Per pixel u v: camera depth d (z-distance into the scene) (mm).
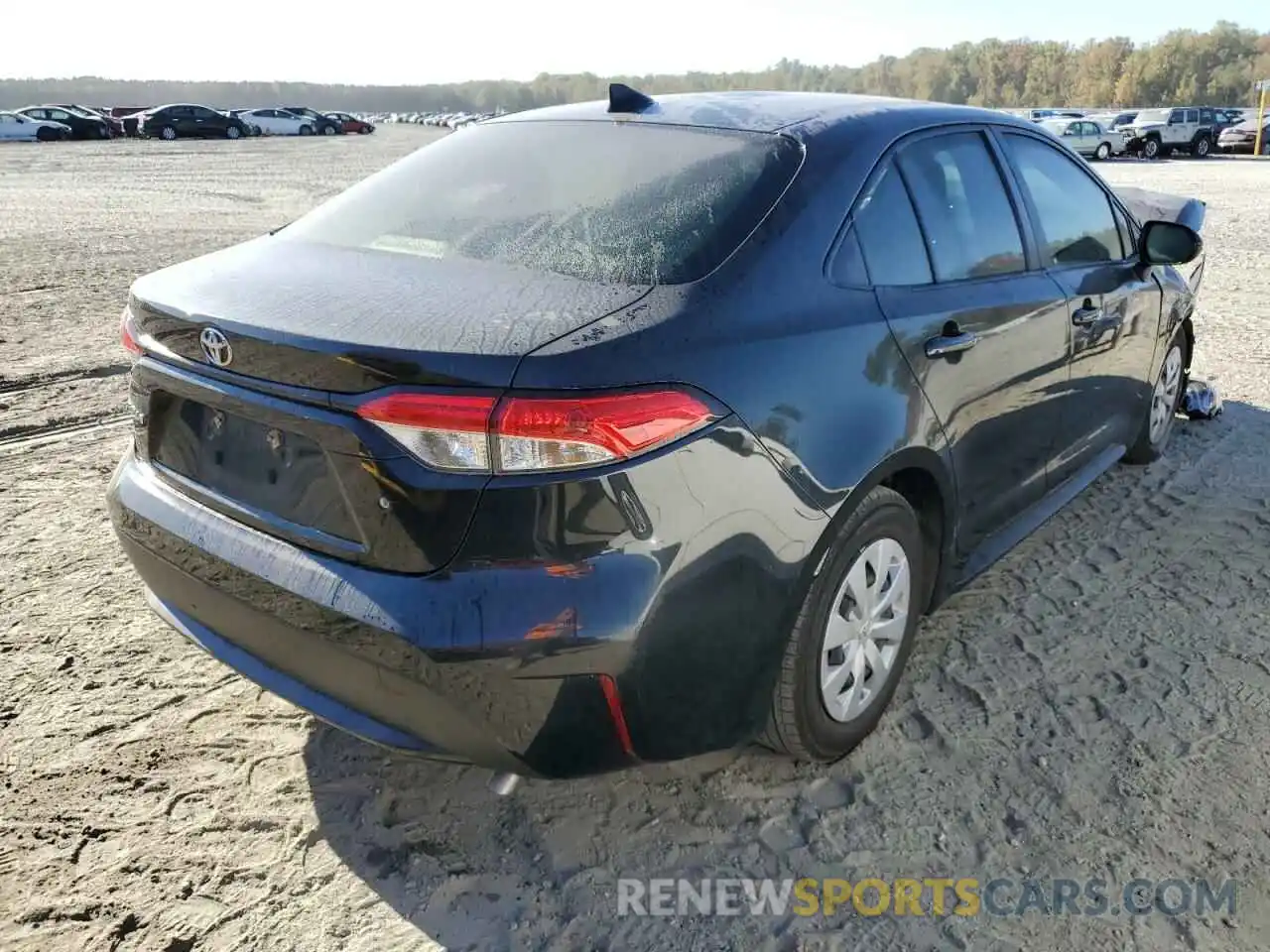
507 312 2018
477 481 1856
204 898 2195
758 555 2111
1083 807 2453
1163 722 2768
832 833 2389
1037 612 3373
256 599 2141
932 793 2510
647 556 1929
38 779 2541
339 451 1962
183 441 2381
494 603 1876
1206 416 5309
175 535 2318
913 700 2891
